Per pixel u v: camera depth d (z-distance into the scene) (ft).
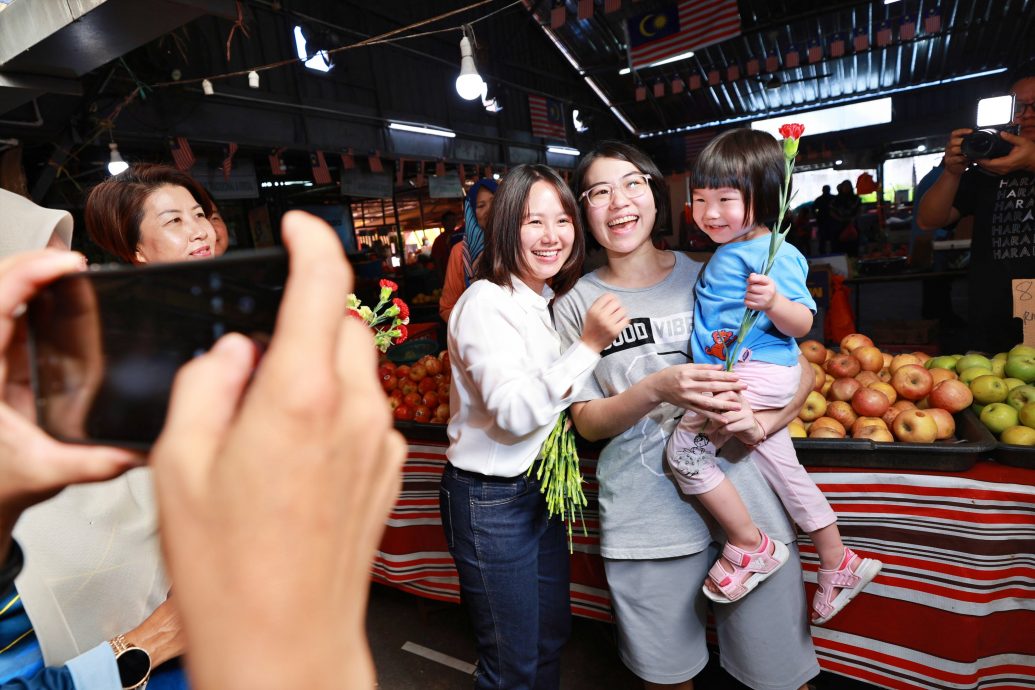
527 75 38.50
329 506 0.55
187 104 18.89
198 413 0.60
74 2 6.48
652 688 5.40
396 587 8.02
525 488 4.91
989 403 5.54
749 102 44.91
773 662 4.94
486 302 4.54
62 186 13.99
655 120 48.88
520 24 37.27
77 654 2.22
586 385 5.06
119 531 2.35
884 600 5.29
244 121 21.18
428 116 30.89
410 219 34.42
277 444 0.52
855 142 43.52
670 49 21.22
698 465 4.49
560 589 5.48
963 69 37.91
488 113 35.50
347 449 0.58
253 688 0.51
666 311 4.89
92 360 0.84
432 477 7.31
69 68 7.73
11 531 1.04
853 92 42.16
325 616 0.55
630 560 5.03
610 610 6.55
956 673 5.05
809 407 5.92
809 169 44.96
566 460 5.15
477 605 5.03
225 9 7.12
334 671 0.56
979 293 7.05
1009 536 4.71
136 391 0.81
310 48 18.13
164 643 2.30
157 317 0.76
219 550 0.53
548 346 4.80
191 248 4.02
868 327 15.31
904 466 5.03
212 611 0.53
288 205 26.73
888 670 5.38
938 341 14.02
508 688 5.07
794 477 4.83
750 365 4.62
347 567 0.59
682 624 5.10
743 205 4.53
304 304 0.58
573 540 6.57
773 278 4.44
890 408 5.76
